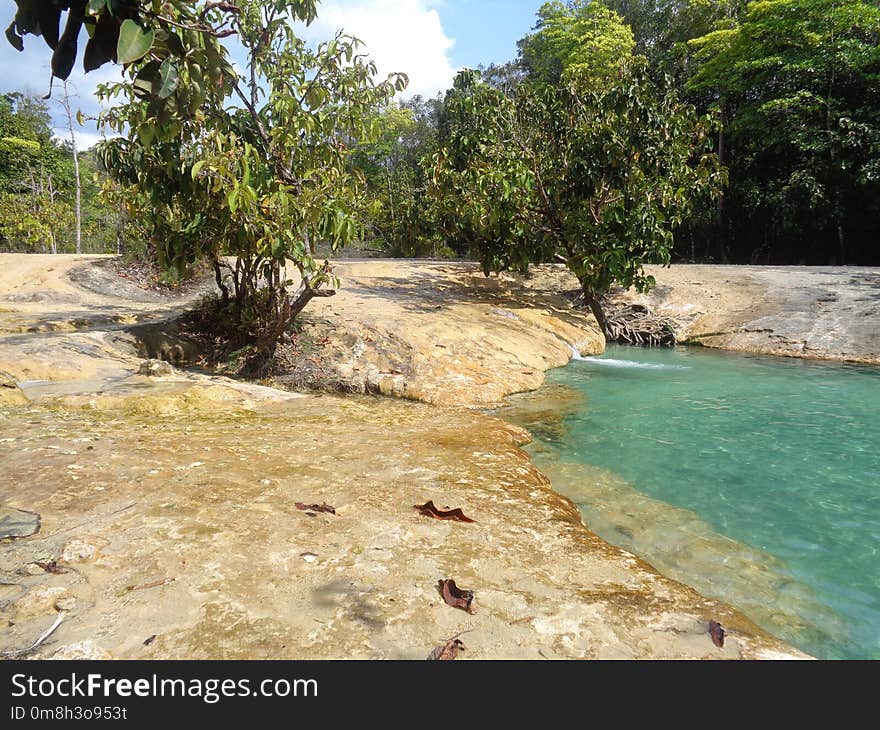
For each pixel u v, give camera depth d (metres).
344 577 2.46
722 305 12.62
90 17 1.40
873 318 10.71
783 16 21.14
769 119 21.53
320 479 3.63
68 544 2.61
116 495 3.19
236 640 2.03
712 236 25.23
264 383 7.16
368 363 7.46
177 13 1.77
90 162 40.41
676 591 2.57
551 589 2.50
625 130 10.05
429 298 11.19
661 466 4.80
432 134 38.06
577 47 30.31
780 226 21.94
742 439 5.52
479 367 7.75
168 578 2.38
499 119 10.81
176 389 5.72
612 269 10.05
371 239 28.23
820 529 3.68
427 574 2.53
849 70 20.27
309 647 2.02
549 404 6.85
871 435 5.66
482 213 10.62
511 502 3.45
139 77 1.66
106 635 2.03
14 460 3.63
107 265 14.17
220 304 8.27
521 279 14.37
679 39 29.00
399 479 3.72
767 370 9.04
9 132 34.28
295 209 6.37
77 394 5.46
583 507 3.95
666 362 9.80
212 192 6.09
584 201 10.70
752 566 3.21
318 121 6.80
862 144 19.22
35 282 12.97
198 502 3.15
